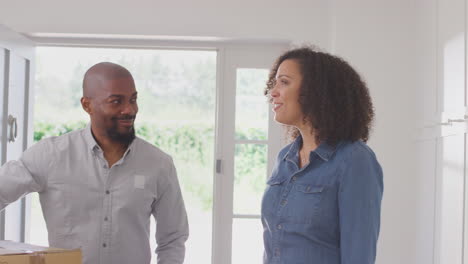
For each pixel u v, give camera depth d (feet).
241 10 12.84
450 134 9.12
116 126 6.86
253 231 13.61
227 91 13.48
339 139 5.54
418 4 11.53
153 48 13.35
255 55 13.47
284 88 5.73
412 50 11.98
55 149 7.02
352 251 5.16
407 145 12.20
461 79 8.70
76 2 12.76
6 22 12.66
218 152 13.47
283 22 12.85
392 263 12.17
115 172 7.02
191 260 25.43
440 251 9.62
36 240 23.85
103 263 6.89
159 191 7.25
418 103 11.43
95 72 6.84
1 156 10.82
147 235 7.18
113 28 12.76
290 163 5.76
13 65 11.34
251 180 13.67
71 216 6.93
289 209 5.49
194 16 12.82
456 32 9.00
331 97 5.63
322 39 12.84
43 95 26.73
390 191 12.20
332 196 5.35
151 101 26.61
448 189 9.26
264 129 13.57
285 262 5.43
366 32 12.37
